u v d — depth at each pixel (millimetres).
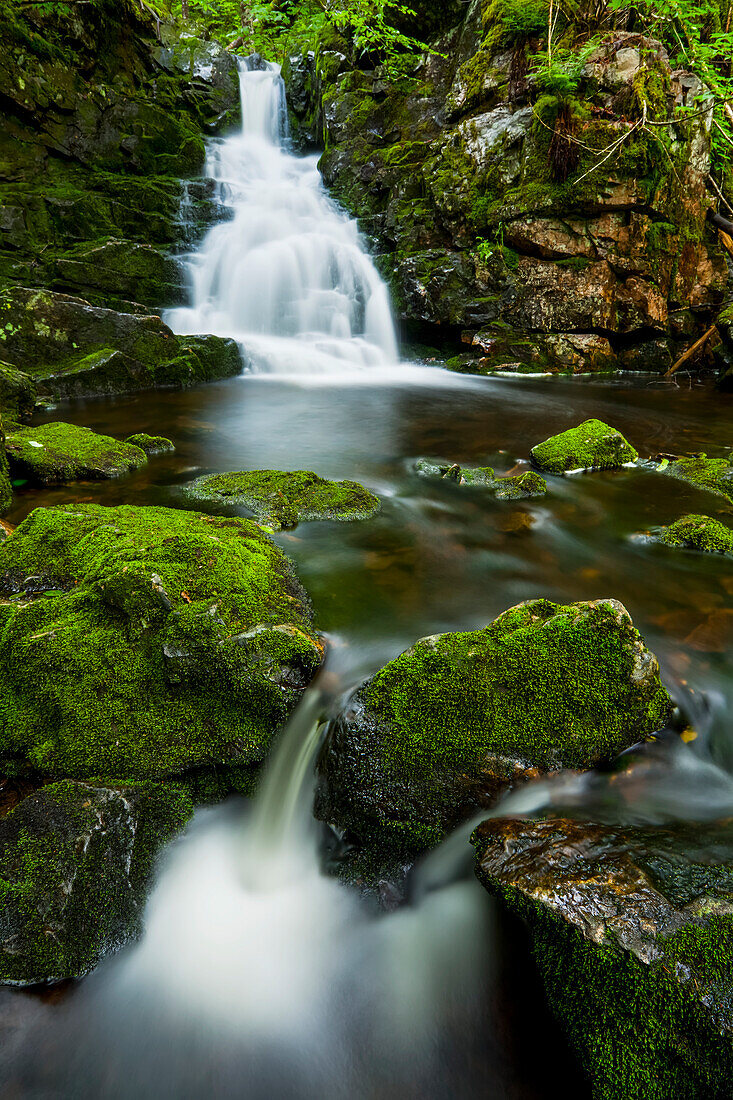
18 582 3422
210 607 2914
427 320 12117
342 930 2279
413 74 14320
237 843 2561
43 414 7965
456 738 2465
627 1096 1552
